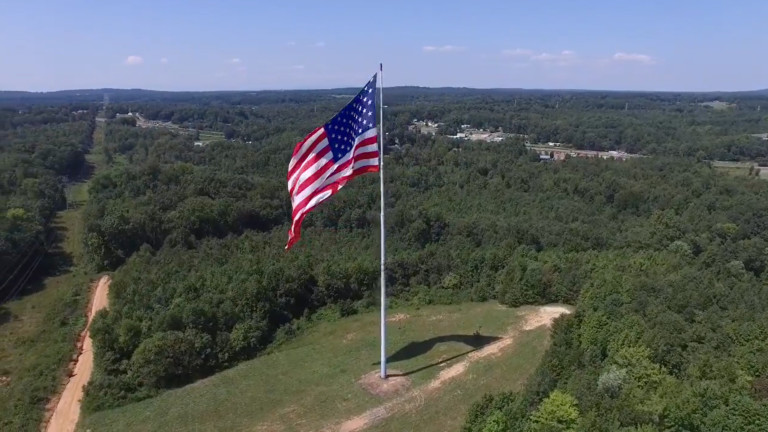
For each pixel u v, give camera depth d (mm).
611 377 27734
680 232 68188
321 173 29594
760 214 74062
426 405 31281
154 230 66938
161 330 41188
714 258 58750
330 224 72188
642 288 41781
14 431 33969
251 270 50094
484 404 27250
